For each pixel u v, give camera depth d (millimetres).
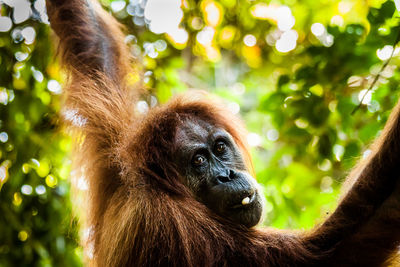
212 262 4746
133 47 8000
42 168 7332
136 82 6770
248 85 11008
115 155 5223
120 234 4707
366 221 4348
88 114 5770
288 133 7316
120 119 5766
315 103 6953
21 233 7387
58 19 6625
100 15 6934
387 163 4066
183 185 5027
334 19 8383
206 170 5086
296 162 8578
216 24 9664
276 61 10461
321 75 6836
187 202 4930
